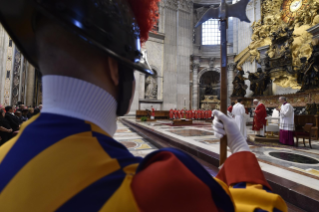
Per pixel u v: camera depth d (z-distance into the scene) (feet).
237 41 74.74
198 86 83.35
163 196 1.08
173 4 80.02
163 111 67.72
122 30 1.45
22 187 1.14
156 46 75.72
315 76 31.32
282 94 48.08
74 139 1.22
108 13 1.35
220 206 1.43
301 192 7.71
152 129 31.30
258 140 20.54
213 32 86.48
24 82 43.75
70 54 1.41
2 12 1.58
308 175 9.92
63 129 1.27
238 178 2.31
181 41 80.07
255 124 22.20
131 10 1.71
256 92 56.08
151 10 1.86
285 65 49.39
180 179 1.15
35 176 1.14
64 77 1.40
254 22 61.62
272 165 11.82
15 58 37.32
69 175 1.10
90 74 1.42
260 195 2.04
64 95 1.38
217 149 16.02
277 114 25.64
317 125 22.95
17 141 1.42
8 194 1.17
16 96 37.99
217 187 1.44
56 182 1.09
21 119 18.54
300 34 47.60
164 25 77.61
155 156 1.45
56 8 1.18
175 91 77.66
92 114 1.41
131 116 67.21
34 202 1.08
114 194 1.06
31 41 1.67
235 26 75.36
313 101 31.22
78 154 1.16
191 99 82.28
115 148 1.43
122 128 36.19
